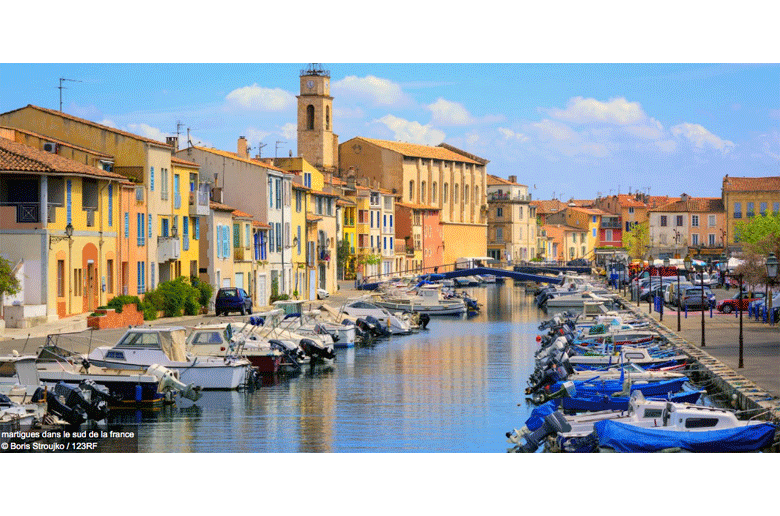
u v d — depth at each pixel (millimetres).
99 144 71875
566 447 31578
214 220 81312
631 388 40156
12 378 38031
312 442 35562
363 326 73375
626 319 72562
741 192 175875
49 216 59656
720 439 30625
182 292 72125
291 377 51750
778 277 62656
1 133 66312
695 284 94562
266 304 92875
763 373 42156
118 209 67938
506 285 171250
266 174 92688
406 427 38312
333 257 118062
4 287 54281
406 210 171000
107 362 42719
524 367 56375
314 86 177500
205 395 44562
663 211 191625
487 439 36125
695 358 47688
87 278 64125
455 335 77562
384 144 183500
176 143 94000
